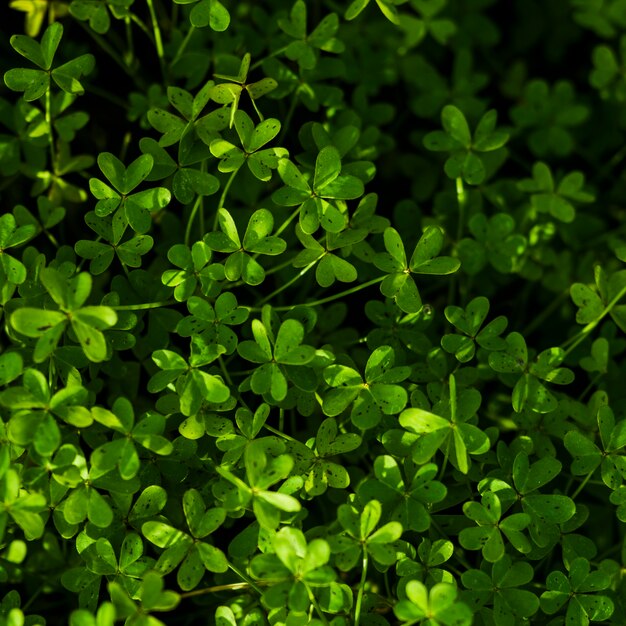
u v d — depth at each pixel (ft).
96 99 2.90
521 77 3.11
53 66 2.87
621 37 3.11
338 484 2.60
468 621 2.48
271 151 2.63
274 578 2.51
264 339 2.58
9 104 2.83
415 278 2.87
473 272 2.80
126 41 2.90
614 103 3.08
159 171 2.65
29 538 2.54
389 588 2.69
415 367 2.68
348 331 2.77
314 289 2.82
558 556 2.75
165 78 2.85
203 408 2.61
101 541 2.57
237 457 2.59
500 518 2.64
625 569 2.65
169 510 2.67
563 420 2.67
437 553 2.59
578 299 2.69
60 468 2.55
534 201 2.85
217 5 2.68
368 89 2.95
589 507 2.76
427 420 2.56
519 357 2.64
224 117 2.65
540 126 3.02
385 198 2.97
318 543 2.49
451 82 3.06
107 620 2.47
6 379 2.53
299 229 2.65
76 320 2.52
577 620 2.58
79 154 2.89
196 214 2.81
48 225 2.76
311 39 2.77
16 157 2.82
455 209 2.88
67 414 2.53
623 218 3.03
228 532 2.75
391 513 2.58
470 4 3.11
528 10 3.16
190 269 2.63
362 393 2.60
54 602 2.74
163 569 2.56
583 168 3.08
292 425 2.73
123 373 2.68
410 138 2.99
